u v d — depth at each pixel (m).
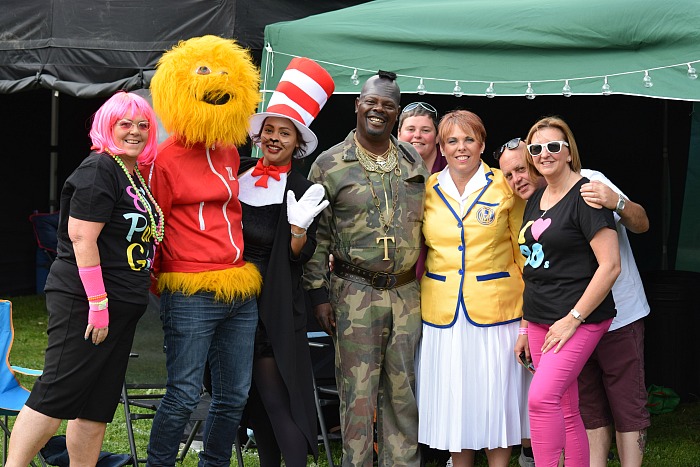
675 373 6.85
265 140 4.20
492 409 4.23
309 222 4.04
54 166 11.96
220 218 3.99
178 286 3.91
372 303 4.21
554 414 3.95
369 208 4.19
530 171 4.20
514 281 4.32
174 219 3.95
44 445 3.93
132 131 3.76
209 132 3.90
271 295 4.08
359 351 4.21
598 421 4.53
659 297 6.85
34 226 11.65
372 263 4.20
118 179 3.75
